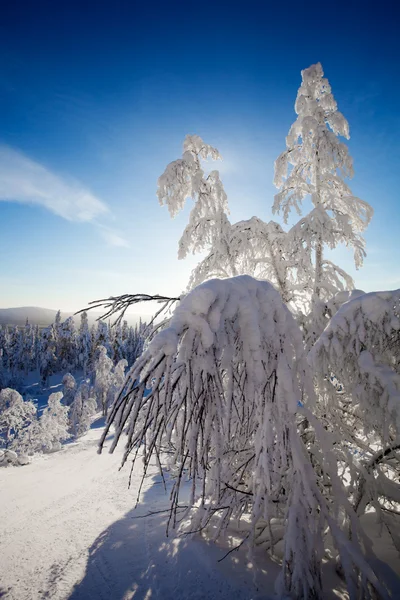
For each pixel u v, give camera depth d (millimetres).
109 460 19500
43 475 16359
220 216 6965
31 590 5152
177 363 2471
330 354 4188
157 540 6391
